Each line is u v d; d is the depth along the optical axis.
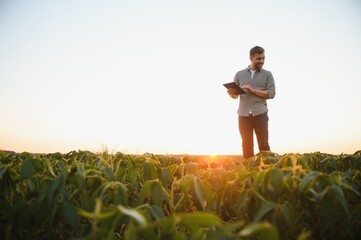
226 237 0.75
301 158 1.35
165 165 1.95
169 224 0.64
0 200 1.12
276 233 0.62
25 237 1.15
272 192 0.95
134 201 1.41
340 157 2.06
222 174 1.34
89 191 1.08
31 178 1.20
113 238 1.20
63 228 1.24
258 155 2.07
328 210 0.91
